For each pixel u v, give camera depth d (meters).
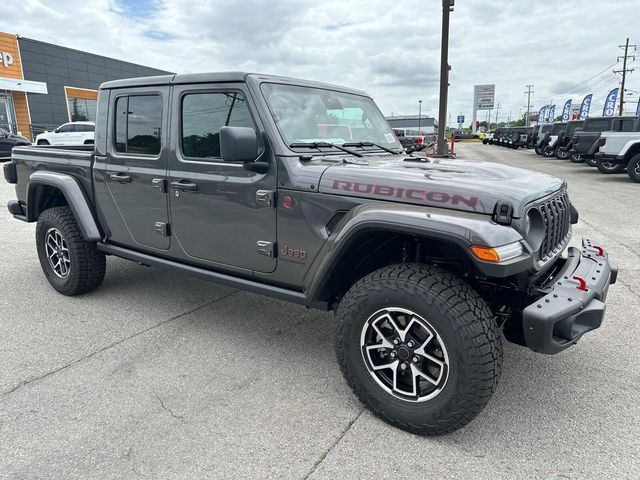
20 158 4.78
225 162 3.11
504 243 2.20
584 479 2.17
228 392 2.90
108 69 29.69
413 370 2.44
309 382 3.02
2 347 3.48
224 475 2.21
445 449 2.38
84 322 3.92
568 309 2.28
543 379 3.02
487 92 85.69
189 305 4.30
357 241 2.63
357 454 2.35
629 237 6.59
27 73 24.41
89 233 4.04
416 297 2.32
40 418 2.63
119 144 3.81
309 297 2.84
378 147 3.69
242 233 3.12
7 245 6.39
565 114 50.84
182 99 3.31
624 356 3.30
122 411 2.70
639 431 2.51
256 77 3.02
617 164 13.93
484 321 2.26
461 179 2.54
